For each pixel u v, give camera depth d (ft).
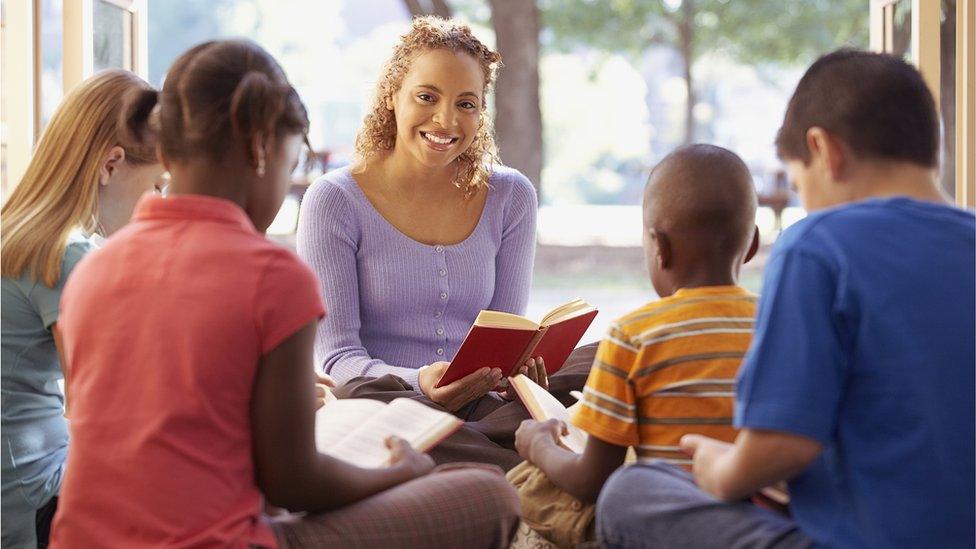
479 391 10.22
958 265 6.31
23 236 8.86
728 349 7.43
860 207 6.54
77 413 6.68
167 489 6.37
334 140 105.50
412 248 11.85
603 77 109.91
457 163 12.14
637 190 101.60
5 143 12.36
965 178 12.76
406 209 12.01
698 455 6.79
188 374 6.40
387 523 7.16
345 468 7.06
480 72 11.81
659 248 7.83
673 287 7.90
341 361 11.39
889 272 6.25
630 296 42.80
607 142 111.55
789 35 74.59
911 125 6.80
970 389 6.17
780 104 112.57
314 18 108.58
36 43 12.56
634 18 72.90
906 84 6.83
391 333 11.90
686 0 74.13
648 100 111.45
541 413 9.29
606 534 7.29
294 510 7.00
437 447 9.98
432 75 11.49
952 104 13.51
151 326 6.50
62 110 9.24
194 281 6.52
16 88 12.29
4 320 8.82
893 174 6.82
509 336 9.91
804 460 6.16
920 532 6.12
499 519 7.61
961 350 6.18
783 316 6.28
